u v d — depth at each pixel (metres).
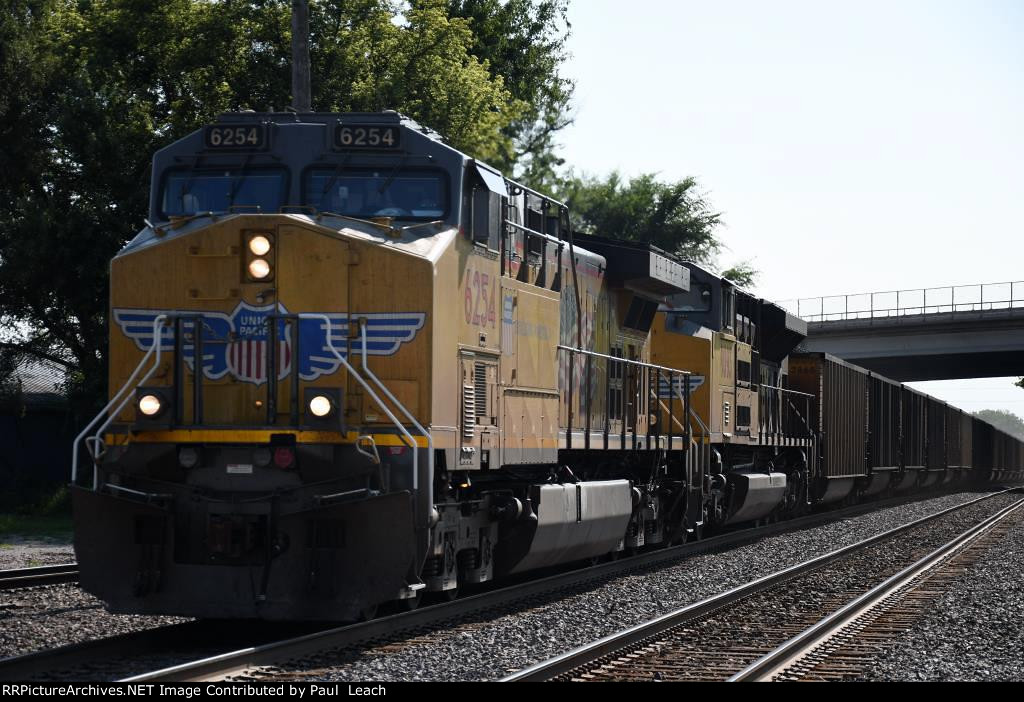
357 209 32.59
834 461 91.12
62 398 99.06
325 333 30.25
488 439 35.16
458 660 27.19
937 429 142.38
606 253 50.72
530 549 38.34
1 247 80.56
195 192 32.94
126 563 29.69
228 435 29.36
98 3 90.31
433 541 32.31
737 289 69.19
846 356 163.50
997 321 153.25
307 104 55.19
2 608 34.47
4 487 94.56
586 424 45.28
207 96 85.75
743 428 68.62
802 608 38.41
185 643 29.73
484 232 33.91
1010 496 144.50
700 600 39.72
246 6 83.44
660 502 55.91
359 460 29.31
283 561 29.38
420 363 30.27
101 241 80.00
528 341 38.94
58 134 83.25
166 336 30.53
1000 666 28.47
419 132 33.31
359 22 86.50
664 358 60.84
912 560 55.91
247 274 30.56
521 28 136.25
